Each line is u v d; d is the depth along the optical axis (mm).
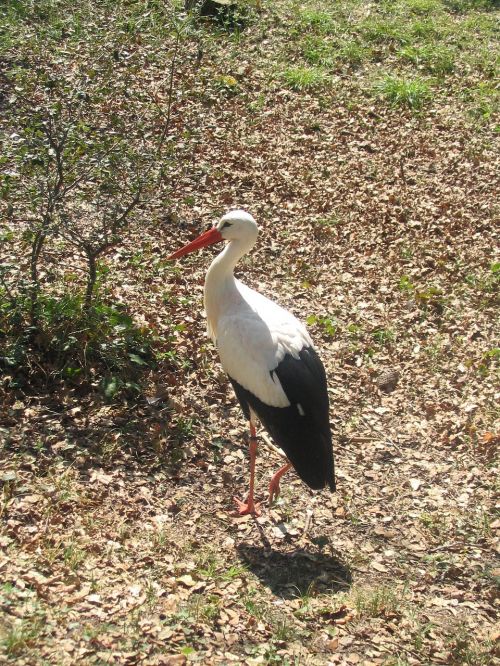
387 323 4617
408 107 6520
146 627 3080
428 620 3320
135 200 4012
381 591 3402
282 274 4859
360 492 3783
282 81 6613
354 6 8242
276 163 5660
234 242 3674
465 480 3861
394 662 3146
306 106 6340
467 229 5340
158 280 4582
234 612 3213
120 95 5531
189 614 3162
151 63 6195
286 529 3582
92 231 4234
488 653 3223
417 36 7781
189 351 4184
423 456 3961
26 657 2896
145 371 4023
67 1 5855
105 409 3822
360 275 4941
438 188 5656
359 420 4098
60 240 4508
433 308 4746
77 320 3955
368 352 4434
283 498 3711
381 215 5371
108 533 3373
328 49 7172
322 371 3551
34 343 3934
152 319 4277
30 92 5156
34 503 3414
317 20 7602
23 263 4324
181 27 5281
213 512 3594
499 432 4047
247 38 7164
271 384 3473
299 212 5320
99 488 3537
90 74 5391
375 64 7188
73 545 3283
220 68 6578
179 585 3264
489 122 6480
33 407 3762
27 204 4359
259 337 3514
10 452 3586
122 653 2980
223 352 3580
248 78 6539
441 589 3445
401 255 5082
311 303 4688
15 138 4832
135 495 3561
